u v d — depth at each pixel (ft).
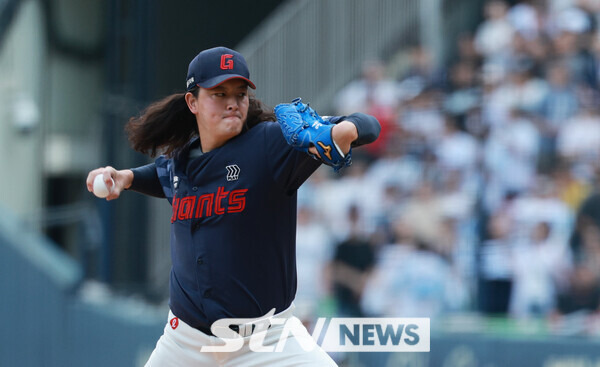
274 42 103.19
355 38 104.94
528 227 91.20
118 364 91.50
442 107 102.06
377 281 93.20
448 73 104.58
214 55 36.60
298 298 95.09
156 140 40.42
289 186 36.70
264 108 39.91
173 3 135.44
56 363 93.45
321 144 33.01
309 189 99.04
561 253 89.61
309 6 104.37
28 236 97.40
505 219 92.02
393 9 106.11
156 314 91.15
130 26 95.20
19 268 95.76
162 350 40.14
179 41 136.67
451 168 97.81
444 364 84.64
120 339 91.56
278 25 103.55
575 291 88.43
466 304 90.63
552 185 93.66
